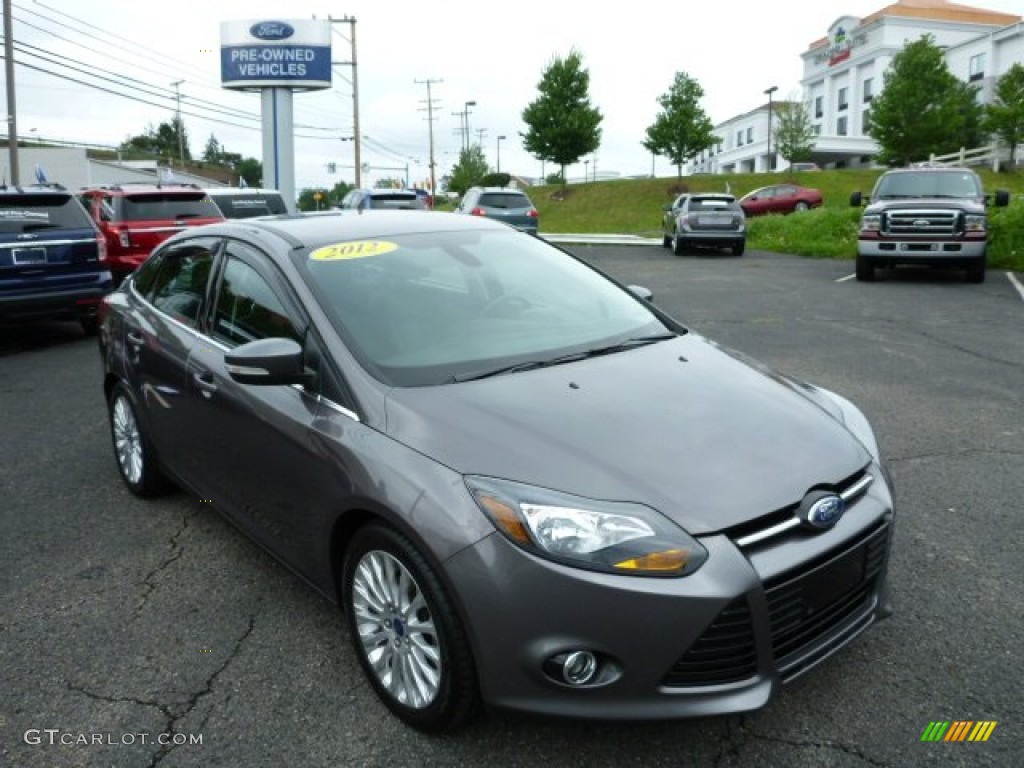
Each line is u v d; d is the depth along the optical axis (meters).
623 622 2.33
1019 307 11.07
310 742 2.72
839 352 8.42
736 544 2.43
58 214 9.59
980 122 48.38
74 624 3.46
